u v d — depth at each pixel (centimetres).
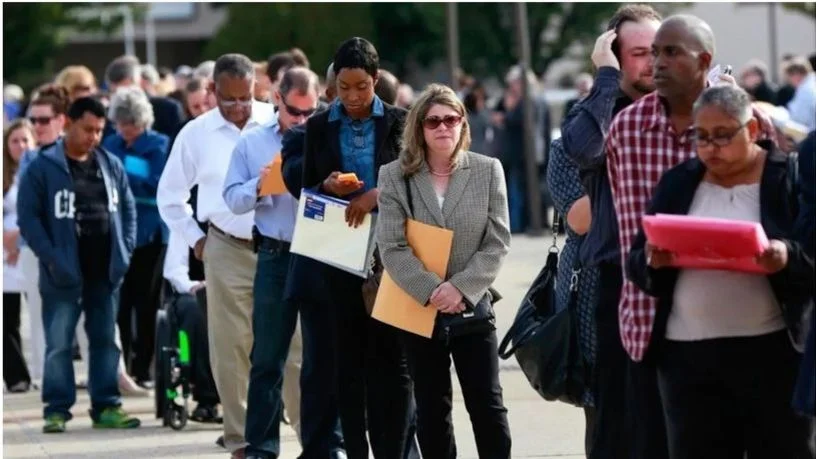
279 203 2073
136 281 2944
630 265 1431
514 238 5619
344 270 1927
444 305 1775
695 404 1438
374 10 11306
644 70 1619
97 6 10825
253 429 2089
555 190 1738
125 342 2984
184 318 2491
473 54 11350
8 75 10550
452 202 1809
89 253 2541
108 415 2548
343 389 1948
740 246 1332
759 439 1445
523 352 1756
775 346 1409
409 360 1828
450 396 1828
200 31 14400
